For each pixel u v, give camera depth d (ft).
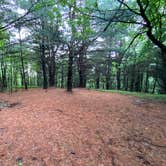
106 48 61.87
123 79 84.28
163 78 50.70
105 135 17.38
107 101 33.73
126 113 25.13
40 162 12.67
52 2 13.93
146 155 13.92
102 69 75.31
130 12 16.44
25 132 17.66
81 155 13.71
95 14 15.56
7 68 79.46
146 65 57.52
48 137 16.57
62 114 24.12
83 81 73.97
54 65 67.82
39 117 22.75
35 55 61.87
